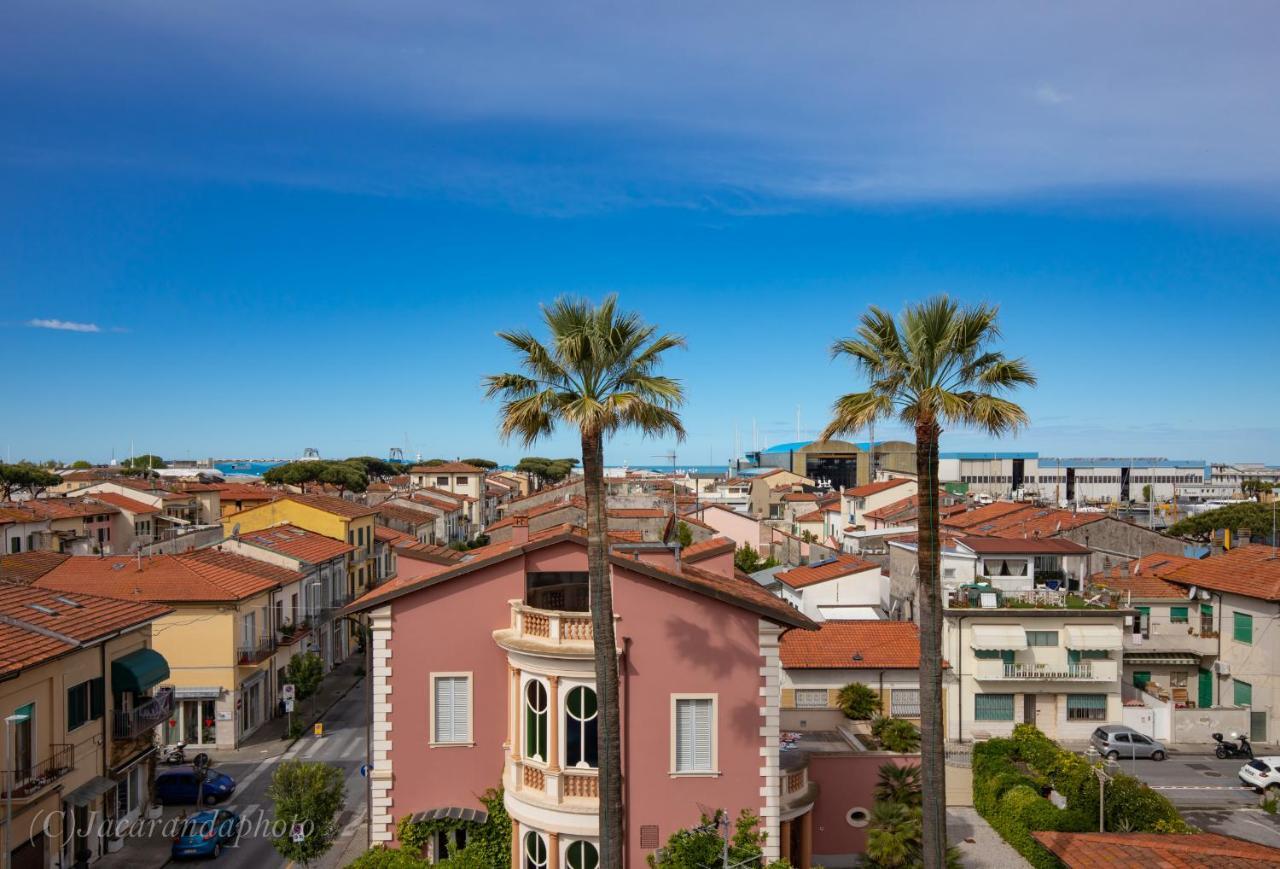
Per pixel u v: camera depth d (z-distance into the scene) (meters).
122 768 30.84
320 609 59.66
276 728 48.47
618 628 23.98
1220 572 49.97
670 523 50.12
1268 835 33.69
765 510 128.50
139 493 89.56
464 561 27.11
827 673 43.78
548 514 57.66
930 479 19.64
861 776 30.20
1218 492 167.38
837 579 58.56
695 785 23.88
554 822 22.81
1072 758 33.19
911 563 53.75
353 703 54.25
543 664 23.22
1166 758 43.59
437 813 24.38
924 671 19.47
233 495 102.00
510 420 19.84
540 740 23.56
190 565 47.44
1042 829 30.19
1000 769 34.84
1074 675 45.19
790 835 27.75
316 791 28.45
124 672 31.06
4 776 24.55
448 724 24.94
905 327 20.39
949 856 25.42
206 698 44.62
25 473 101.81
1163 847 20.44
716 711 24.02
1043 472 162.00
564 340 19.33
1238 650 47.44
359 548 71.31
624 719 23.84
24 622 27.53
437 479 149.38
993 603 45.75
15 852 25.28
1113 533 63.22
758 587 33.19
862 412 20.03
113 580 46.12
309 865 30.42
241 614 46.12
